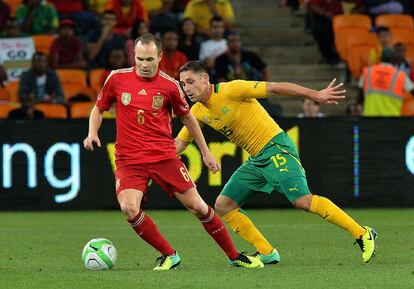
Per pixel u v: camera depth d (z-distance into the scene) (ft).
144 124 103.09
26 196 178.91
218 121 109.60
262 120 109.60
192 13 241.14
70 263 113.80
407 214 172.76
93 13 246.47
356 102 217.36
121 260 116.67
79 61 224.94
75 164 179.01
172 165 103.91
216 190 177.27
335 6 244.63
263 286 91.81
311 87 238.89
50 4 239.30
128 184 102.99
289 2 261.44
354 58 235.81
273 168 108.78
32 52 226.17
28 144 178.40
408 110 212.43
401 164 181.57
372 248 107.76
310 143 179.73
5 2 236.02
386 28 225.76
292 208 184.44
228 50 206.90
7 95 215.51
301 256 119.03
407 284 93.20
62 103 203.62
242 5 262.67
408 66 223.92
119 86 103.45
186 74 107.96
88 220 166.61
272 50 247.50
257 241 110.73
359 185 181.06
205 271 102.89
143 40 102.53
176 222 162.81
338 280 95.81
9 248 129.80
